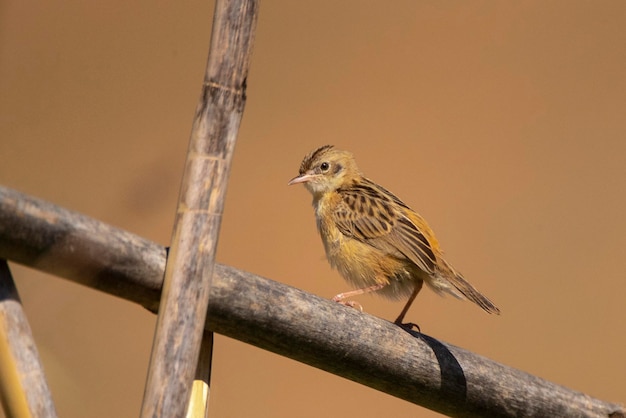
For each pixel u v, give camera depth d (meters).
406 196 14.83
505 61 16.27
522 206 14.85
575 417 6.79
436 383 6.36
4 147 14.41
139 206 13.48
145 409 4.47
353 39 16.30
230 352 12.83
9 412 4.41
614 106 15.82
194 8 16.23
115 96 15.38
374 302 13.58
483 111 15.91
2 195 4.39
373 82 15.95
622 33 16.61
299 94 15.79
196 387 5.32
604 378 13.30
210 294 5.31
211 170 4.65
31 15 15.48
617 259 14.28
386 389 6.36
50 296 8.10
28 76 15.06
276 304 5.56
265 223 14.19
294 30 16.31
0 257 4.52
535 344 13.56
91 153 14.47
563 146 15.64
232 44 4.67
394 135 15.40
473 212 14.80
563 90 16.19
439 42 16.38
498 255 14.44
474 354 6.58
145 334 12.00
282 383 12.67
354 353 6.00
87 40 15.55
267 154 15.03
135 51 15.89
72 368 11.28
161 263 4.88
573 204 15.01
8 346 4.42
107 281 4.84
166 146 14.76
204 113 4.65
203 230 4.62
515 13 16.77
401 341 6.19
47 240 4.54
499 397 6.56
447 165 15.09
